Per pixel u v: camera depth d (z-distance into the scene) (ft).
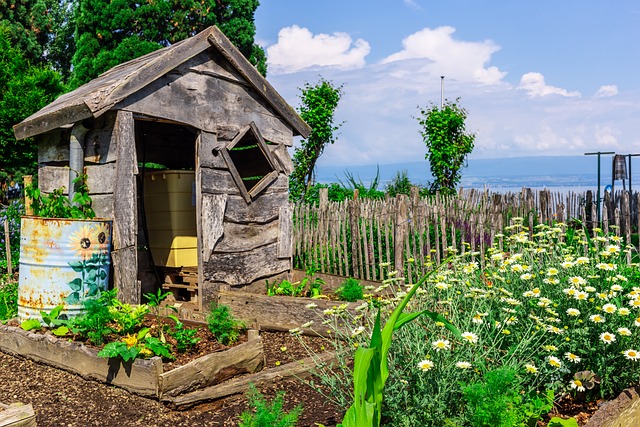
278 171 30.91
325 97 66.08
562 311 15.01
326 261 36.70
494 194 38.32
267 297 25.48
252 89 29.48
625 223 33.35
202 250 27.02
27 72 56.75
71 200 25.25
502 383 11.31
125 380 17.24
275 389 17.66
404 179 66.23
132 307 20.34
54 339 19.49
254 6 91.45
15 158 52.21
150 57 28.14
